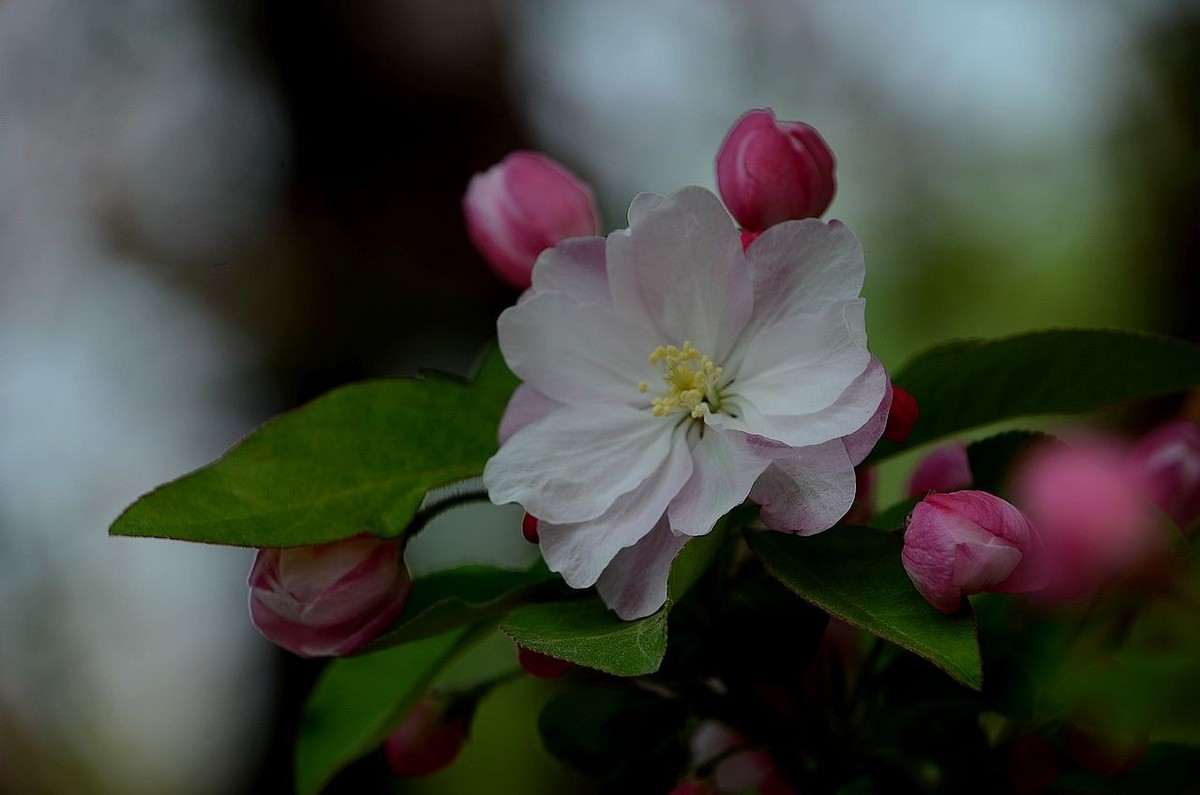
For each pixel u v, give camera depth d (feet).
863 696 1.25
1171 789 1.26
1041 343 1.21
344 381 2.51
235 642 2.60
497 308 2.53
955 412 1.24
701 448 1.20
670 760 1.23
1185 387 1.24
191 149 2.59
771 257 1.20
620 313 1.22
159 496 1.19
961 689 1.20
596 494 1.20
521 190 1.31
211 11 2.56
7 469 2.61
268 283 2.56
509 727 2.34
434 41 2.60
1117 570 1.19
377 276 2.53
